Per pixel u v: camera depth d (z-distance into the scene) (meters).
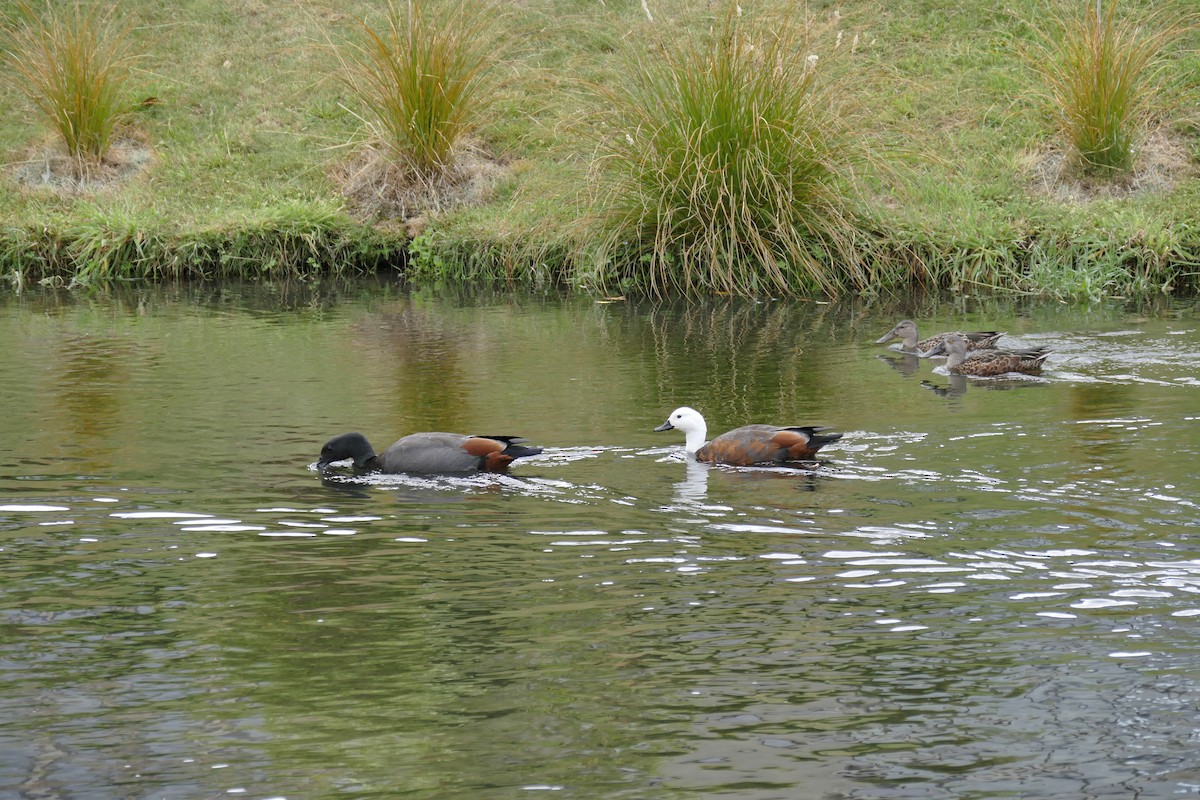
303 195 25.61
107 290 23.14
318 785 6.34
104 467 11.70
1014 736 6.74
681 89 21.75
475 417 13.62
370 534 9.81
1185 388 14.41
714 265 21.39
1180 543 9.34
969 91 26.34
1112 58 23.73
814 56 21.39
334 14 28.98
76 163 26.55
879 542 9.46
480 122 26.34
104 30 28.33
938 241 22.12
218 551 9.47
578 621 8.16
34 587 8.78
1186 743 6.65
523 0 29.91
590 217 22.22
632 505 10.45
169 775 6.43
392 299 21.92
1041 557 9.11
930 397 14.34
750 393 14.69
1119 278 21.59
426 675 7.46
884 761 6.52
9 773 6.45
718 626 8.05
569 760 6.55
